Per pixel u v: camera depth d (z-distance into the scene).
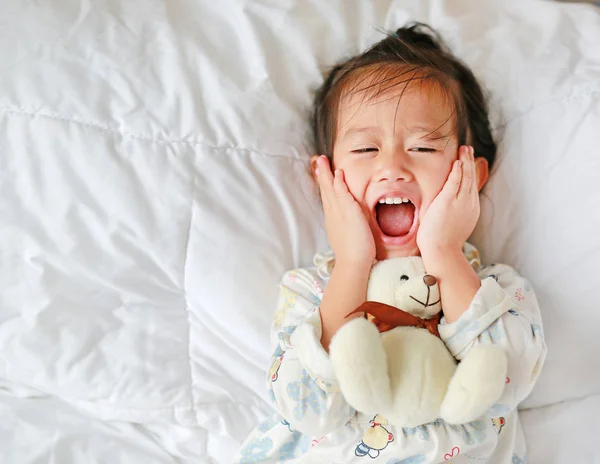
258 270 0.94
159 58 0.97
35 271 0.92
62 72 0.93
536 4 1.06
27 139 0.91
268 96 0.99
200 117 0.95
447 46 1.04
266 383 0.87
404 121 0.89
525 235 0.96
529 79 1.01
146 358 0.94
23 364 0.93
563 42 1.03
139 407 0.93
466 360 0.70
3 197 0.91
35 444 0.89
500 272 0.91
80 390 0.93
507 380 0.75
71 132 0.91
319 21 1.04
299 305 0.90
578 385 0.93
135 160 0.92
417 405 0.69
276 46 1.02
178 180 0.93
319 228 0.99
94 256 0.92
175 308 0.95
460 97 0.95
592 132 0.95
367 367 0.66
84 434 0.92
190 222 0.93
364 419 0.81
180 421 0.94
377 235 0.89
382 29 1.06
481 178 0.98
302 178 0.99
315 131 1.00
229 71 0.99
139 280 0.93
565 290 0.92
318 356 0.75
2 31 0.94
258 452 0.88
